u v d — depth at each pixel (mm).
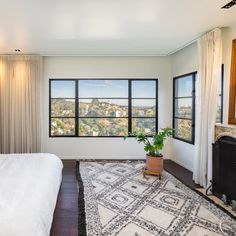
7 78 5172
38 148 5293
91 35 3785
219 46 3363
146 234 2305
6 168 2682
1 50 4809
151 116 5680
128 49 4801
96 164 5023
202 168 3666
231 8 2727
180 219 2615
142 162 5219
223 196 3045
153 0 2506
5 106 5191
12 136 5188
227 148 3055
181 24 3270
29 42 4203
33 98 5223
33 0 2492
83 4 2602
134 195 3295
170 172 4480
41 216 1715
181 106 5156
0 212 1621
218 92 3391
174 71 5336
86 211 2793
